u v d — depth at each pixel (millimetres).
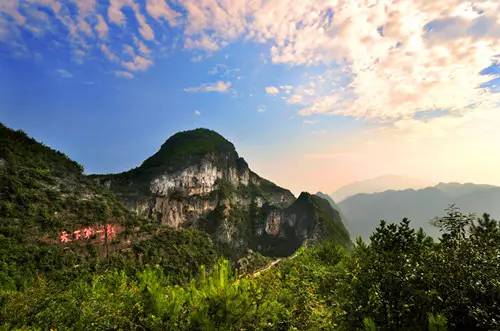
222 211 189750
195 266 70938
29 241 46406
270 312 10266
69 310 13008
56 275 40406
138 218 78500
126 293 12469
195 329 9289
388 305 6645
